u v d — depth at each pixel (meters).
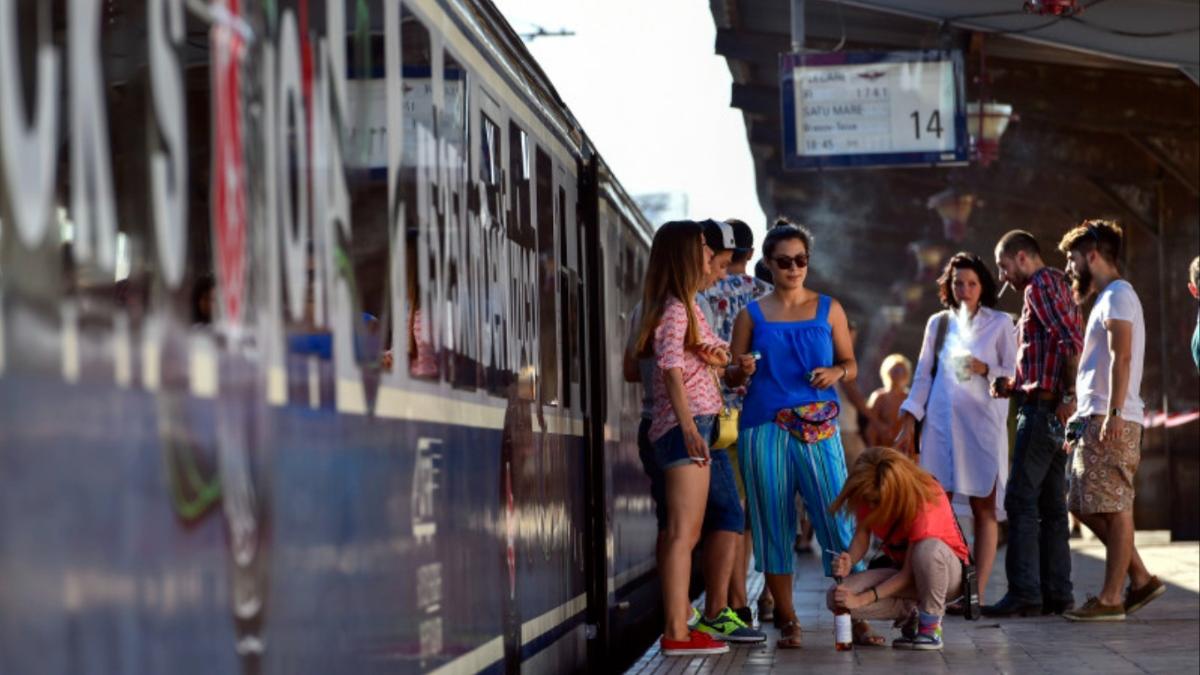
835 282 44.38
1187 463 27.42
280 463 4.02
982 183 30.55
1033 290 13.21
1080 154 28.39
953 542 11.15
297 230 4.23
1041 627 12.38
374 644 4.86
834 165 23.38
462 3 6.45
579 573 9.71
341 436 4.57
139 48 3.41
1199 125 25.22
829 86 23.42
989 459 13.74
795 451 11.07
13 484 2.61
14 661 2.60
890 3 21.66
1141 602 13.18
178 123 3.45
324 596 4.35
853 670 9.84
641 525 13.72
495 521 6.86
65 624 2.77
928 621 10.95
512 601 7.24
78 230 2.94
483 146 6.85
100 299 3.00
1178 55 20.20
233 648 3.62
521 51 7.91
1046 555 13.42
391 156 5.23
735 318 11.62
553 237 9.00
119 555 3.00
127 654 3.02
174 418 3.31
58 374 2.78
